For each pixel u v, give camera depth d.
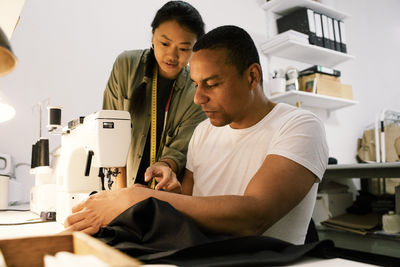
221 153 1.32
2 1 1.17
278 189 0.93
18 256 0.53
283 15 4.12
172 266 0.56
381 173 2.77
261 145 1.22
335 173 3.05
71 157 1.33
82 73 2.81
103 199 0.91
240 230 0.85
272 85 3.67
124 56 1.75
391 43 5.11
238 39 1.07
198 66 1.05
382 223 3.11
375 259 2.76
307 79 3.78
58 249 0.55
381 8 5.06
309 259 0.67
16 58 0.56
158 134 1.74
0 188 1.85
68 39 2.76
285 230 1.14
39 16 2.66
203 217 0.83
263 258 0.62
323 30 3.88
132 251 0.66
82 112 2.79
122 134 1.27
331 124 4.30
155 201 0.74
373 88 4.80
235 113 1.11
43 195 1.56
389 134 3.91
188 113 1.72
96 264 0.39
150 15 3.18
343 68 4.51
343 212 3.57
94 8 2.89
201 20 1.50
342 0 4.57
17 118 2.53
